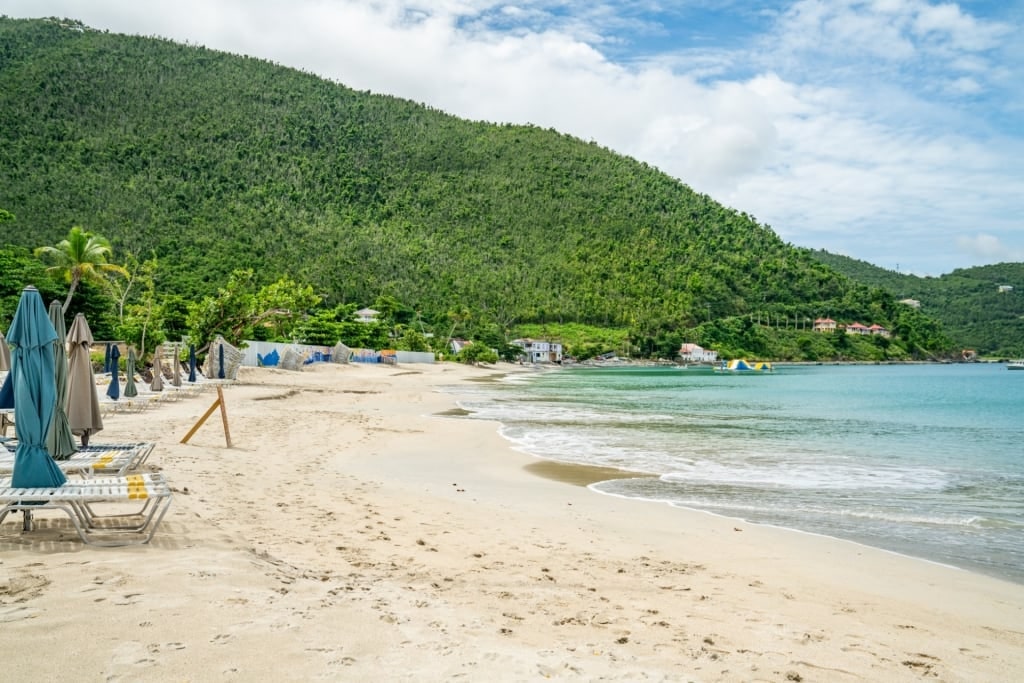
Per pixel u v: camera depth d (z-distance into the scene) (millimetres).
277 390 38219
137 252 136125
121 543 6477
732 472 16641
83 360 11164
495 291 192625
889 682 5039
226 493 9922
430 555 7672
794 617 6523
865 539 10375
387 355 96938
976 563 9133
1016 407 41812
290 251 162625
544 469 16625
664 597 6852
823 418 33219
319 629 4797
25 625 4461
